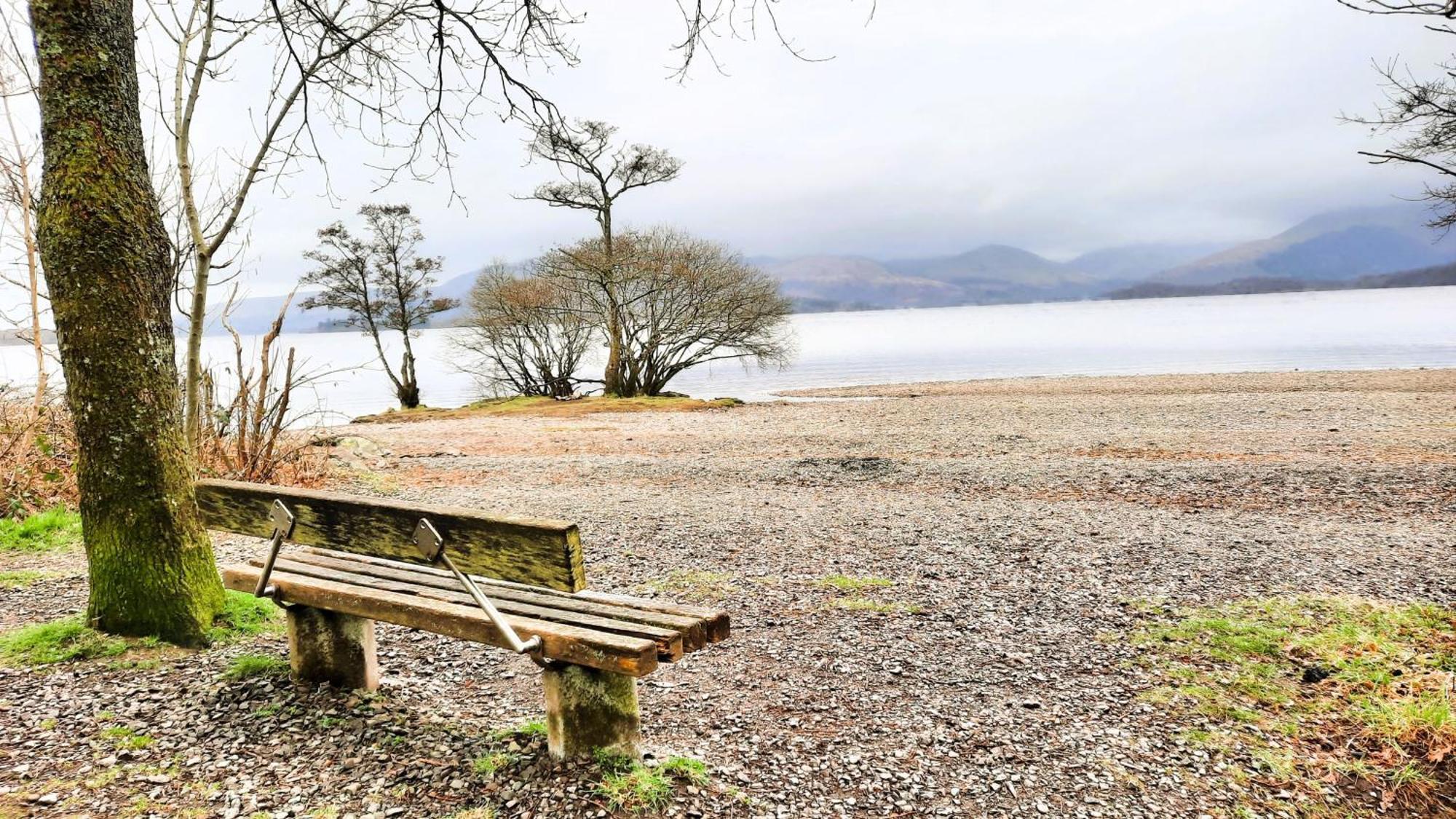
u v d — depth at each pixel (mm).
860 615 6199
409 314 40969
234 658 4477
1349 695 4691
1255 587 6781
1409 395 24938
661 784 3439
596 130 31656
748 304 38188
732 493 12133
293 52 6754
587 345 40688
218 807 3162
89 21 4203
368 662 4215
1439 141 11836
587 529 9367
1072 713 4516
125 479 4523
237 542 7965
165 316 4641
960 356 69438
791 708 4531
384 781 3391
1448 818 3600
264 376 10828
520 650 3238
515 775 3445
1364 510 10164
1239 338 79000
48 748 3498
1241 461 14055
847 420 23578
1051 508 10555
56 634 4570
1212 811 3596
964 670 5113
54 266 4320
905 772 3838
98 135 4254
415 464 15281
